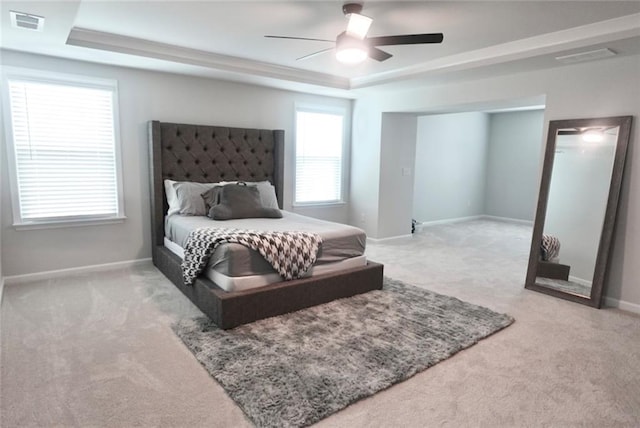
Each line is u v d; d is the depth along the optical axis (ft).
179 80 14.21
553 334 9.17
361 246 11.74
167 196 13.83
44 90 11.84
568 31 9.91
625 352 8.33
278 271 9.78
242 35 10.90
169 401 6.45
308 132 18.30
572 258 11.55
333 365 7.52
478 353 8.21
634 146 10.43
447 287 12.51
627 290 10.78
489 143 27.96
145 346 8.24
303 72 15.23
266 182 15.66
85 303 10.52
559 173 11.88
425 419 6.14
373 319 9.70
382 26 9.80
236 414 6.16
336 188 19.83
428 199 24.71
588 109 11.27
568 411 6.38
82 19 9.75
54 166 12.25
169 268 12.30
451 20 9.37
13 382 6.89
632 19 8.90
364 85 16.14
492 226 24.77
